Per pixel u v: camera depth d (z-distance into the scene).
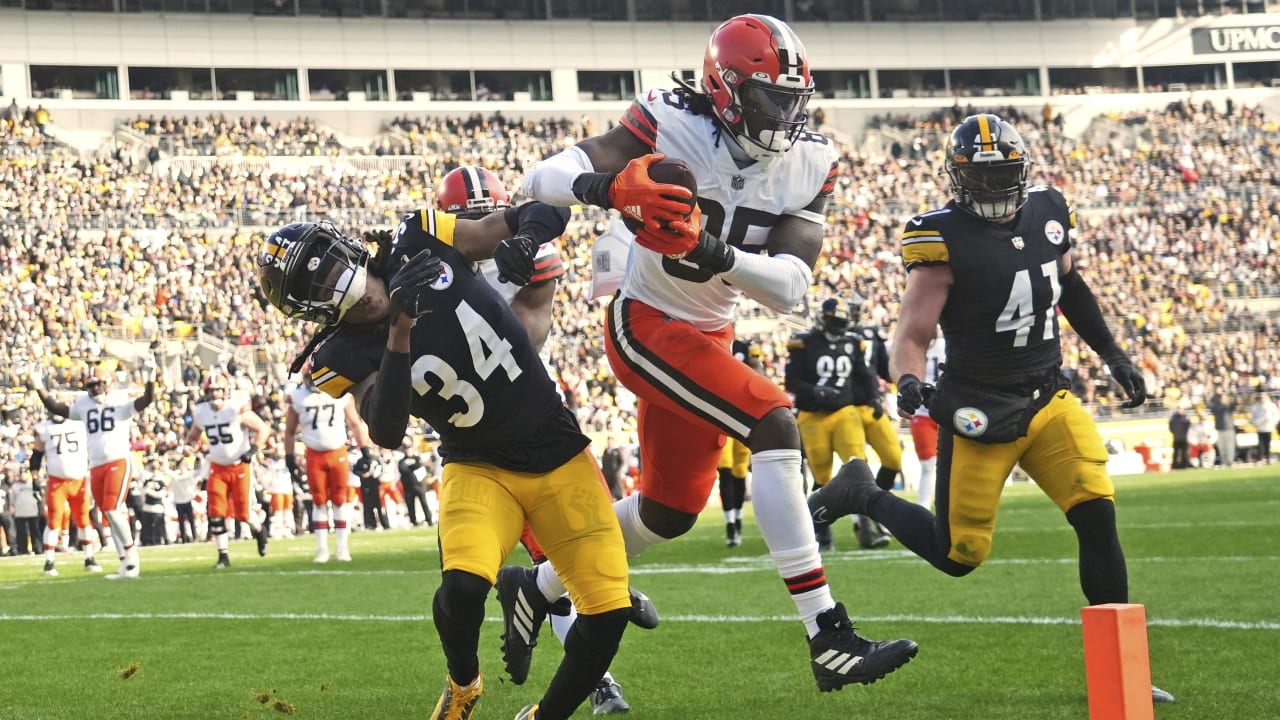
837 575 9.84
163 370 29.17
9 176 37.19
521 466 4.23
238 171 41.03
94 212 36.50
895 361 5.28
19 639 8.21
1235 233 41.22
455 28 47.44
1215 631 6.37
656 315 4.88
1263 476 23.56
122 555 13.60
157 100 43.88
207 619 8.89
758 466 4.63
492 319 4.22
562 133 47.06
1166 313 37.25
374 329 4.27
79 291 32.34
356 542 18.44
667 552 12.93
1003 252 5.22
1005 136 5.14
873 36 50.47
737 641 6.88
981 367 5.24
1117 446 31.23
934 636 6.68
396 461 23.25
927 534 5.48
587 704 5.45
